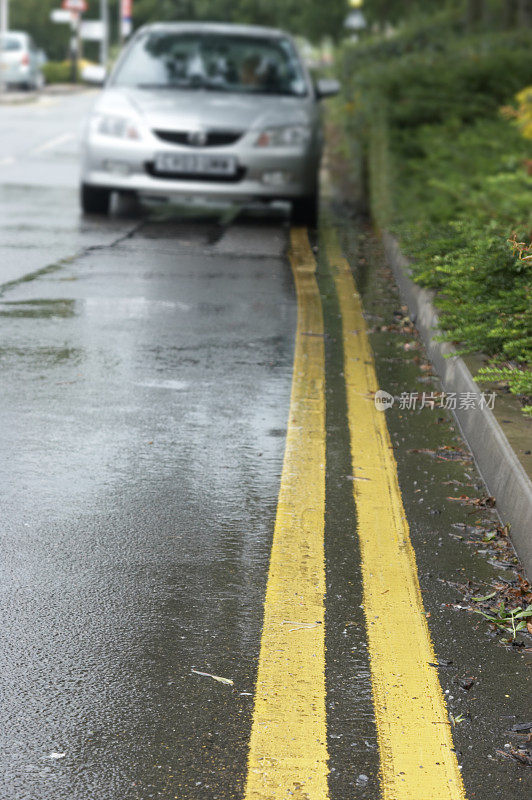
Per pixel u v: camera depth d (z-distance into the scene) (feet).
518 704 21.13
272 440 36.01
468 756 19.38
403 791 18.35
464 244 55.72
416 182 83.30
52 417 37.45
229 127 82.94
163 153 82.84
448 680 21.89
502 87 104.58
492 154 89.97
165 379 42.63
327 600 25.13
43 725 19.88
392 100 105.09
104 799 17.92
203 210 94.89
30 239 74.54
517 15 182.39
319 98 94.48
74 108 232.73
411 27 195.42
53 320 51.37
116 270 64.49
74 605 24.49
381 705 20.90
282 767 18.86
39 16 547.08
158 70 91.15
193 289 60.13
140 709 20.49
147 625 23.72
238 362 45.57
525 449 30.48
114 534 28.35
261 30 95.55
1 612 24.00
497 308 41.50
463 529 29.30
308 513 30.14
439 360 44.29
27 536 28.02
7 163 120.78
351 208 101.40
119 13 534.78
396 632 23.75
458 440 36.42
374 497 31.37
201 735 19.72
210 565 26.78
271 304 57.26
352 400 40.73
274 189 83.76
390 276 65.92
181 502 30.63
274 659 22.49
